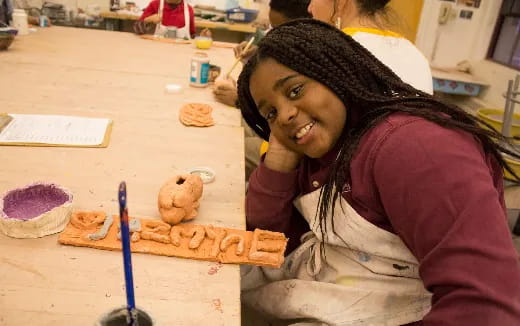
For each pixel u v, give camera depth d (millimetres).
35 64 1975
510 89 2316
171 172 1146
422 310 896
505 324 600
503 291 609
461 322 619
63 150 1187
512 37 3682
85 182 1045
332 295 951
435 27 3965
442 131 730
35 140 1213
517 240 2512
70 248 822
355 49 887
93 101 1593
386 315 913
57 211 847
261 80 843
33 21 2928
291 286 1011
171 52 2646
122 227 500
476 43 3988
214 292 754
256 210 1069
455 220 649
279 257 863
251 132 2096
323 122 837
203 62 1895
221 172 1187
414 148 713
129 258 515
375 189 803
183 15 3641
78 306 691
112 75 1957
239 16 4324
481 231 630
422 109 790
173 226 913
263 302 1074
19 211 893
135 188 1048
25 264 768
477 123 823
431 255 672
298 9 1970
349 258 947
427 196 682
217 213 996
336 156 910
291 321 1096
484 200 645
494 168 839
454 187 661
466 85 3760
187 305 716
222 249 861
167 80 1986
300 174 1048
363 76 851
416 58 1288
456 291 632
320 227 906
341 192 862
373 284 926
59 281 738
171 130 1419
